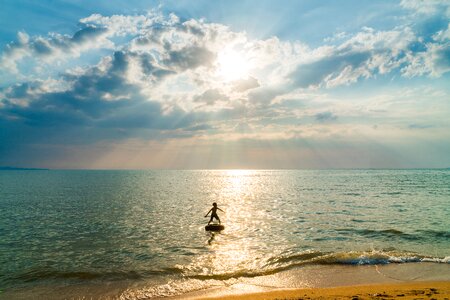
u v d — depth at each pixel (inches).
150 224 1262.3
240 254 799.1
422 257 727.7
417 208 1700.3
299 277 624.4
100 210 1711.4
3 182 5044.3
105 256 793.6
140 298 529.7
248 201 2187.5
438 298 451.5
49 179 6304.1
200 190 3363.7
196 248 864.3
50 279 629.6
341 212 1574.8
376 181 4899.1
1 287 588.4
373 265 687.7
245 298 505.0
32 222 1326.3
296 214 1521.9
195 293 546.0
